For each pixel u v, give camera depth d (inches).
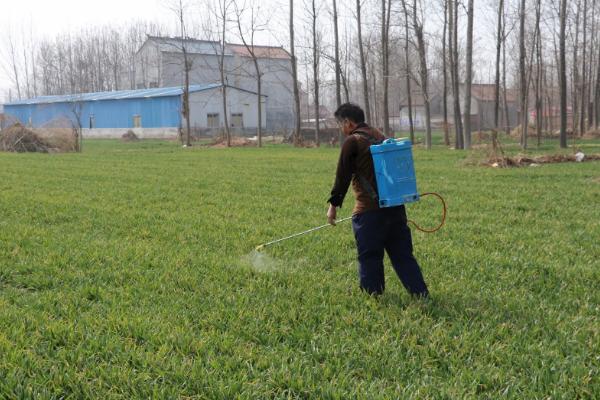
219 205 518.0
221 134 2309.3
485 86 3449.8
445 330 203.5
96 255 323.9
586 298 240.7
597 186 621.9
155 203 538.6
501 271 285.6
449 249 329.7
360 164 234.1
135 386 166.9
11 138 1465.3
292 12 1758.1
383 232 235.5
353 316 219.5
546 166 876.6
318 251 333.1
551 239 358.9
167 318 221.3
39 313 227.5
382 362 180.2
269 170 870.4
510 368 175.8
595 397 156.5
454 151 1312.7
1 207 511.8
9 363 178.9
